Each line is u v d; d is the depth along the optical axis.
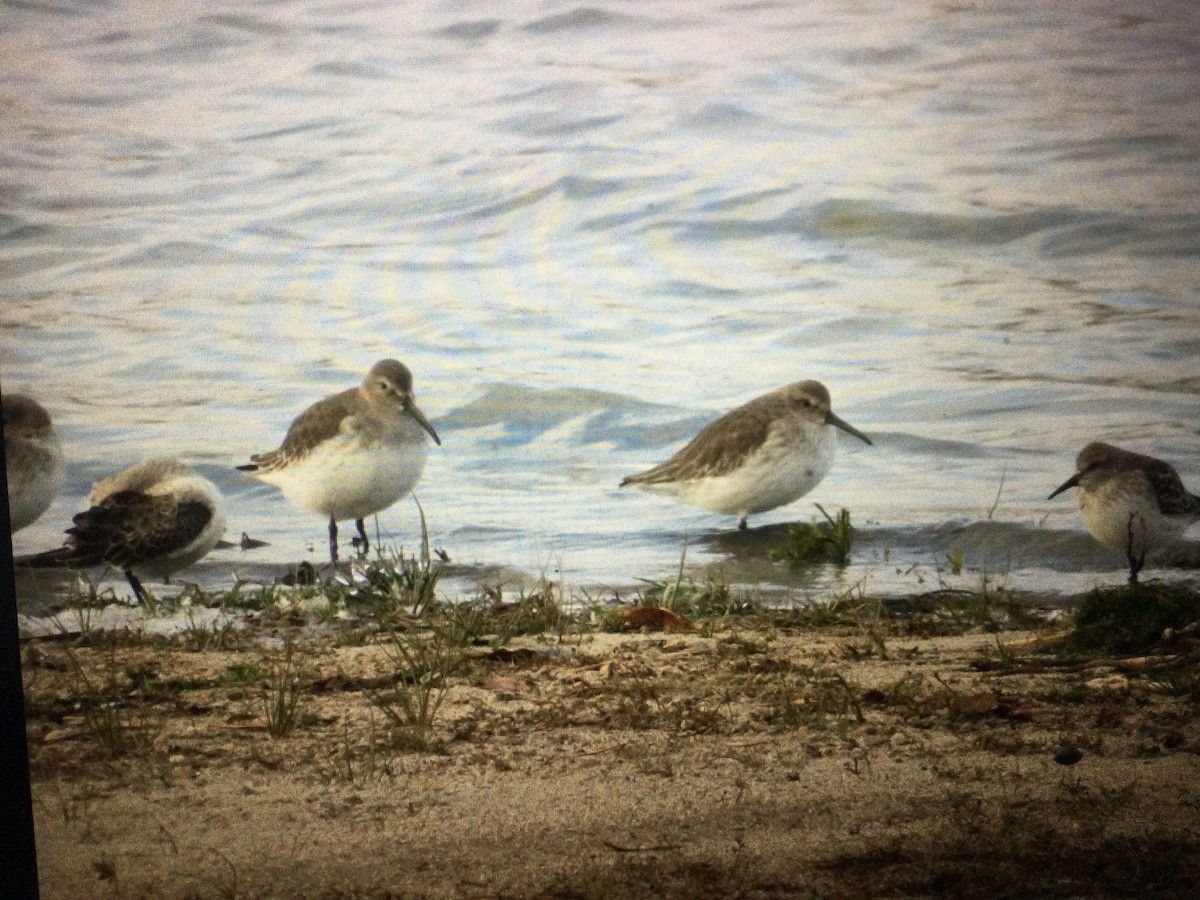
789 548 14.09
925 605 11.42
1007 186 26.97
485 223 27.62
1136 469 12.55
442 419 19.33
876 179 27.73
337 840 5.85
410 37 30.83
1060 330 21.97
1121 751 6.78
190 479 12.89
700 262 25.83
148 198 28.34
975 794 6.27
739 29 30.22
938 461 17.25
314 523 15.85
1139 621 9.05
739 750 6.82
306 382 20.92
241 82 31.44
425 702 7.21
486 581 13.23
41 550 14.56
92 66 31.00
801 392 15.08
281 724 7.16
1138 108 28.86
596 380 20.64
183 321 22.97
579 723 7.29
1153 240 25.67
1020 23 30.25
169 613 11.10
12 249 27.03
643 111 29.92
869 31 30.69
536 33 30.78
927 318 22.97
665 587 11.76
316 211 27.95
